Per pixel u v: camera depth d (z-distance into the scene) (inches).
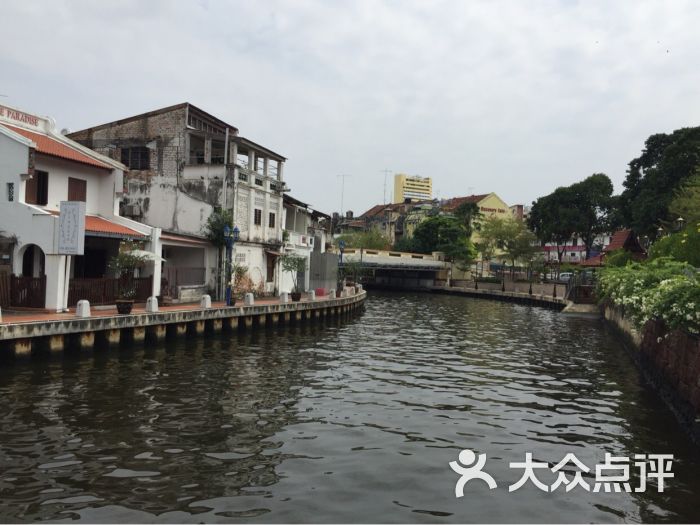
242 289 1346.0
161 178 1327.5
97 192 1041.5
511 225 3051.2
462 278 3203.7
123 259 907.4
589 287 1786.4
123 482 331.9
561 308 1985.7
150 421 454.9
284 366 725.3
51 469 347.6
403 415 503.2
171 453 383.2
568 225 2982.3
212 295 1258.0
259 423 462.0
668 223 1835.6
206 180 1302.9
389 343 990.4
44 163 916.6
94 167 1016.2
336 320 1393.9
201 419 466.6
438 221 3181.6
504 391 621.0
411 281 3245.6
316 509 306.3
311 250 1865.2
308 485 338.3
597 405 572.7
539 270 3134.8
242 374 660.1
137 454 378.9
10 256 823.7
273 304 1135.0
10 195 828.0
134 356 751.1
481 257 3540.8
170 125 1323.8
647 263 1164.5
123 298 847.1
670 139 2244.1
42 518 283.7
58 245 801.6
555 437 456.4
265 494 323.0
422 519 300.0
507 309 2012.8
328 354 842.2
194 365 706.8
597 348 1030.4
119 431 426.6
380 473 362.0
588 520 307.0
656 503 331.3
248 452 391.5
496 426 480.7
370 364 763.4
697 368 465.1
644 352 751.7
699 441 436.1
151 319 831.1
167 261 1274.6
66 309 818.8
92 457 370.3
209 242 1236.5
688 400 484.7
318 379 647.8
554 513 314.2
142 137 1339.8
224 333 1011.3
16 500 303.1
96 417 460.8
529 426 485.4
